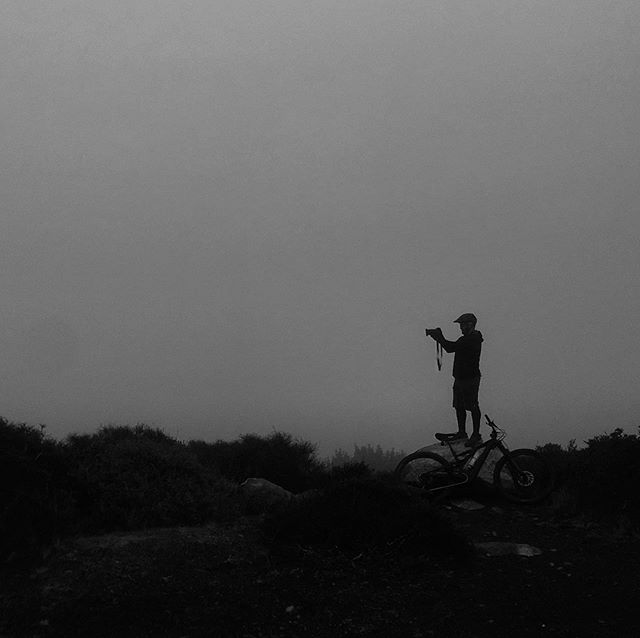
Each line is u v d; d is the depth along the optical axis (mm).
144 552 7191
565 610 6344
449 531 7809
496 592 6734
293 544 7648
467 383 11086
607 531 8836
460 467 10258
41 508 7391
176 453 9695
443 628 5957
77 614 5902
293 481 12680
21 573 6602
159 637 5664
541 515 9719
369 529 7734
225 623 5910
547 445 11375
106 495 8297
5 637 5570
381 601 6469
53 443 8695
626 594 6727
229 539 7742
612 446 9789
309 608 6254
